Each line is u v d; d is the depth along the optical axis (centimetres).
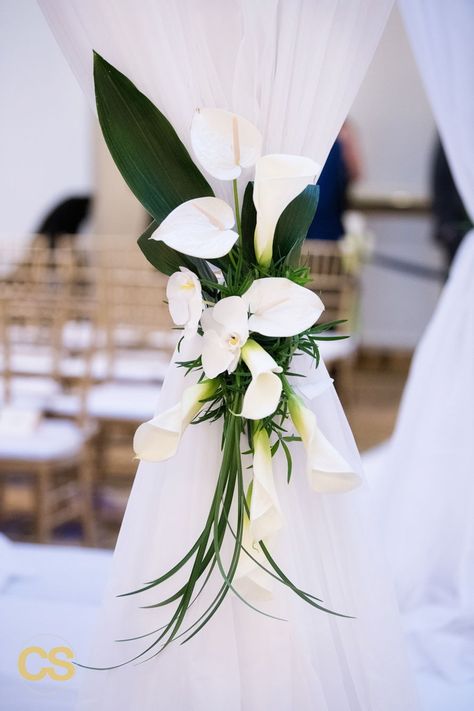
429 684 214
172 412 147
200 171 159
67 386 421
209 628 162
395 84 687
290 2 153
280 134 158
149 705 165
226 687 161
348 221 598
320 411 166
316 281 473
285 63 155
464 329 261
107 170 716
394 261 645
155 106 153
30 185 745
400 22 678
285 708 163
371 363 705
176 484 164
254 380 136
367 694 169
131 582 167
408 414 276
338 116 160
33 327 390
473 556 241
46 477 347
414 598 251
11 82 725
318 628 167
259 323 142
